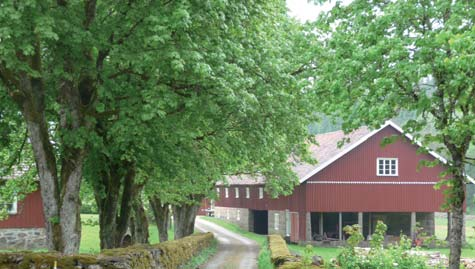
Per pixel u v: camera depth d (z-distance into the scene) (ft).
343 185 146.72
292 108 63.10
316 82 46.32
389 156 148.46
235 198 213.05
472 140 41.81
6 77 44.65
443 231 193.98
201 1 42.78
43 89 45.88
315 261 56.49
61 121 48.73
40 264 36.27
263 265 75.51
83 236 127.54
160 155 57.00
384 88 39.34
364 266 51.26
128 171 63.00
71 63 43.93
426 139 43.78
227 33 47.80
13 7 36.27
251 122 56.29
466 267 76.18
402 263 54.49
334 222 162.30
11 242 97.96
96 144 46.83
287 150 86.89
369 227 154.61
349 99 42.47
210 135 58.70
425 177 149.07
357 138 147.54
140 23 43.55
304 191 145.69
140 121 45.27
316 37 52.90
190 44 42.50
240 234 186.39
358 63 39.27
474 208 244.01
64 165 47.85
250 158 65.82
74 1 40.42
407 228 159.74
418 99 40.27
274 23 64.08
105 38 43.42
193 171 61.82
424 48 38.32
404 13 40.22
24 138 60.29
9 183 67.67
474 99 39.60
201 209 319.06
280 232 167.73
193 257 87.35
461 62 34.37
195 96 45.88
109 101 50.29
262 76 53.01
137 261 45.09
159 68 44.09
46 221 46.70
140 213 90.12
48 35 36.24
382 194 147.54
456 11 39.32
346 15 46.03
